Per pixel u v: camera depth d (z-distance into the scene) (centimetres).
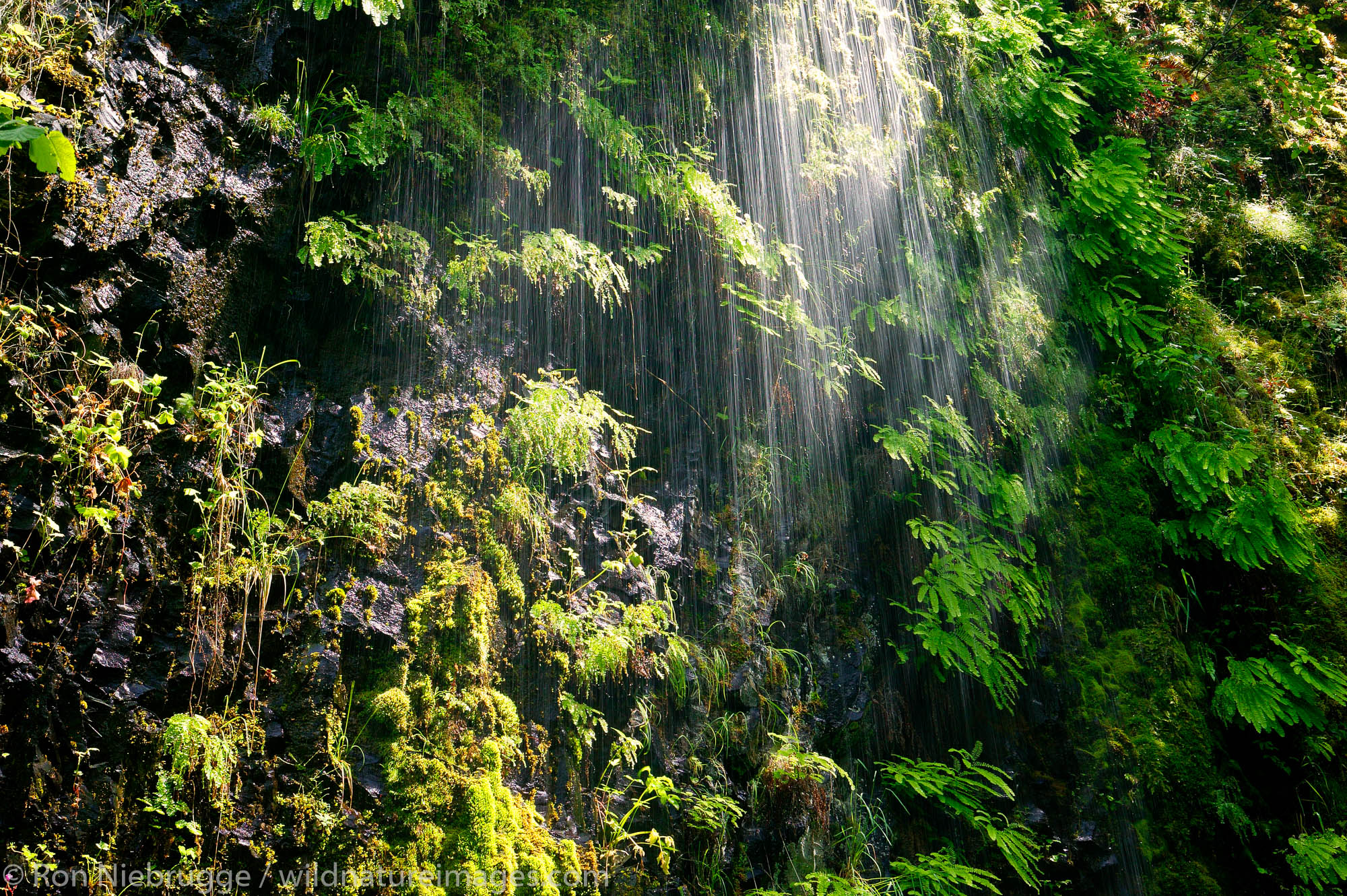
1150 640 554
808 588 429
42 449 218
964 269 544
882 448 487
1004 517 519
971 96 586
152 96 258
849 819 404
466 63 346
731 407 424
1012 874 459
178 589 238
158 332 249
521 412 325
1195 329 697
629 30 408
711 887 341
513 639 307
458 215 337
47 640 212
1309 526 614
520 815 286
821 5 498
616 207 395
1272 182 818
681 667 351
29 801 202
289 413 276
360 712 264
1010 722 492
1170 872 496
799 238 465
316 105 296
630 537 360
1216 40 874
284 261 284
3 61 227
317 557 268
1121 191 601
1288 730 570
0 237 221
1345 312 734
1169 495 624
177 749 223
